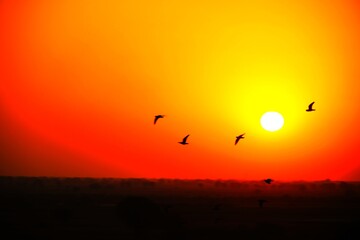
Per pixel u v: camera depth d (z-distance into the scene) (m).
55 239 150.00
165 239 145.75
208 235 153.12
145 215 146.38
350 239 138.62
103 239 149.00
